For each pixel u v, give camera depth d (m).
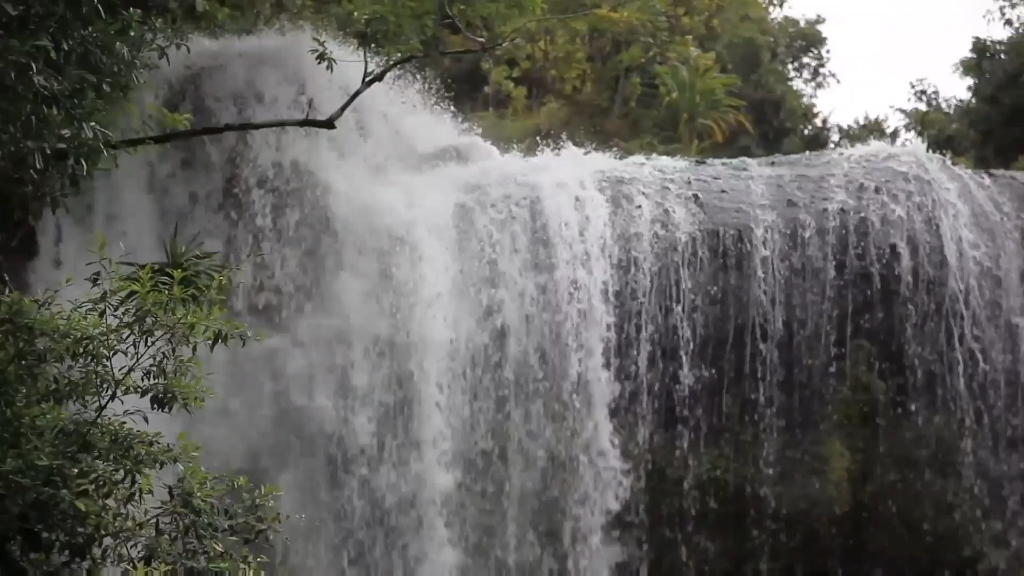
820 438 13.81
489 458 13.60
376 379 13.73
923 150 14.60
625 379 13.77
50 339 7.88
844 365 13.84
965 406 13.92
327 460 13.51
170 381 8.37
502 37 17.19
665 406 13.77
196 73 14.67
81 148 9.51
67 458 7.66
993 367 13.95
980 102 27.70
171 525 8.39
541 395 13.67
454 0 14.95
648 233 13.91
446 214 14.10
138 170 13.91
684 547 13.83
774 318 13.82
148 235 13.82
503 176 14.38
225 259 14.05
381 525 13.43
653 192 14.12
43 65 9.28
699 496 13.80
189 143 14.23
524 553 13.53
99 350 7.93
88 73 9.71
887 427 13.84
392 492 13.48
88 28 9.80
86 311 8.35
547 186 14.12
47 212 13.24
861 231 13.90
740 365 13.84
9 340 7.73
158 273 9.01
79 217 13.49
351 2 15.53
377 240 14.05
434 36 14.70
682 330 13.79
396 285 13.93
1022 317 13.99
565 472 13.62
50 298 8.33
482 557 13.48
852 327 13.88
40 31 9.10
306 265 14.12
